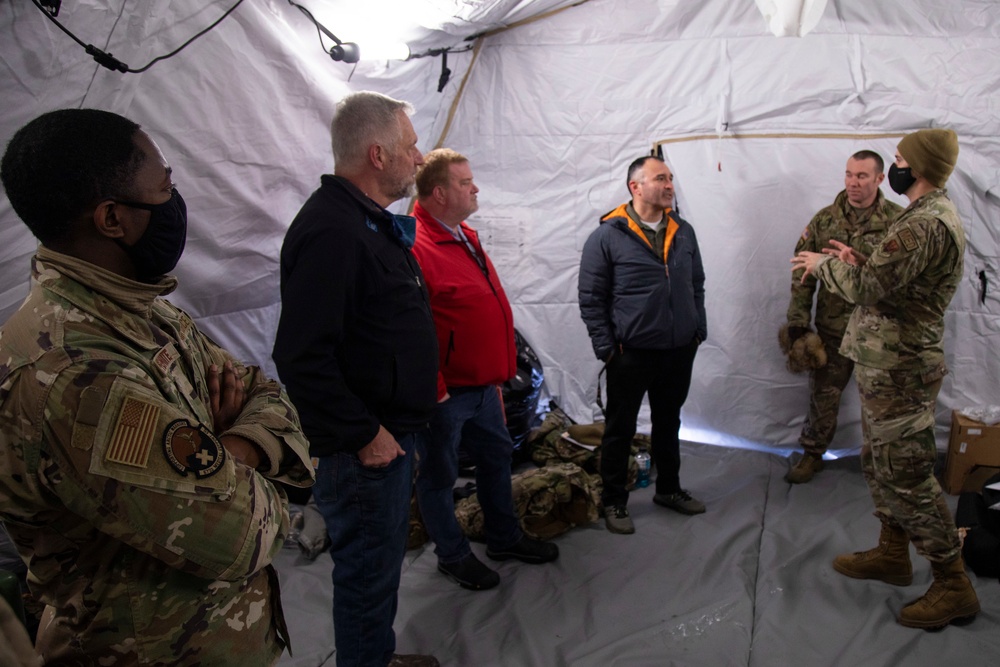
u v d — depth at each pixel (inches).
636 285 108.0
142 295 36.6
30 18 63.8
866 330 91.3
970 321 132.2
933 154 84.3
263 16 90.9
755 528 112.3
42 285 34.3
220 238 95.6
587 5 135.5
